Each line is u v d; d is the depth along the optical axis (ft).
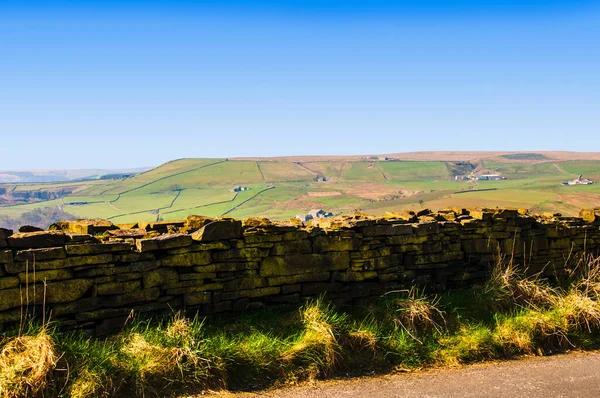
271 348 23.29
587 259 35.94
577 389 22.00
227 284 26.53
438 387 21.99
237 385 21.74
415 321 27.07
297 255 28.09
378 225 30.22
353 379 22.84
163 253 25.45
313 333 24.52
